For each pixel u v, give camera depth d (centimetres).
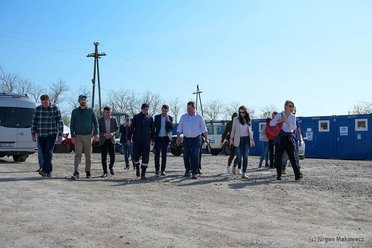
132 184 998
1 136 1728
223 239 515
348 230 573
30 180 1009
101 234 528
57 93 5703
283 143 1107
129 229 552
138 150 1127
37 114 1115
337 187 979
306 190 927
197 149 1153
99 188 910
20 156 1839
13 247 469
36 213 631
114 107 6594
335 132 2833
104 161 1181
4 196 764
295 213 684
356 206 746
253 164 1788
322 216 666
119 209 679
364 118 2728
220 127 2823
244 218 637
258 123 3127
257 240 514
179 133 1173
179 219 618
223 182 1060
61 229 547
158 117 1215
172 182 1051
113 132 1208
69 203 716
